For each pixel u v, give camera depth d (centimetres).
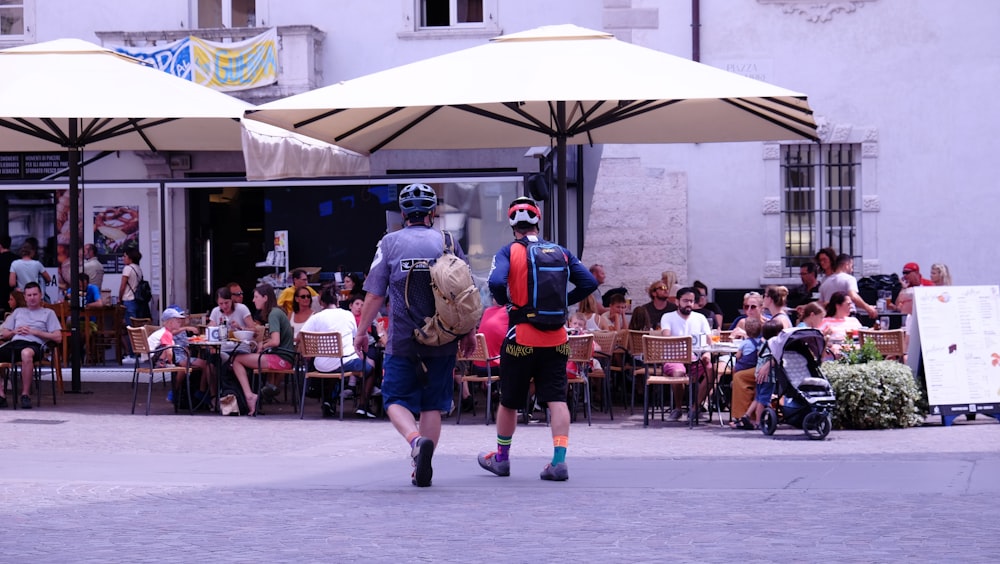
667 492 1108
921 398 1884
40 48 2138
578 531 897
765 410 1759
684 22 2708
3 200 2878
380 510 1009
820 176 2730
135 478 1246
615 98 1712
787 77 2692
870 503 1022
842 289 2283
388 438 1683
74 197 2286
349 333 1964
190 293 3052
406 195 1151
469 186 2525
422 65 1862
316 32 2998
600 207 2752
